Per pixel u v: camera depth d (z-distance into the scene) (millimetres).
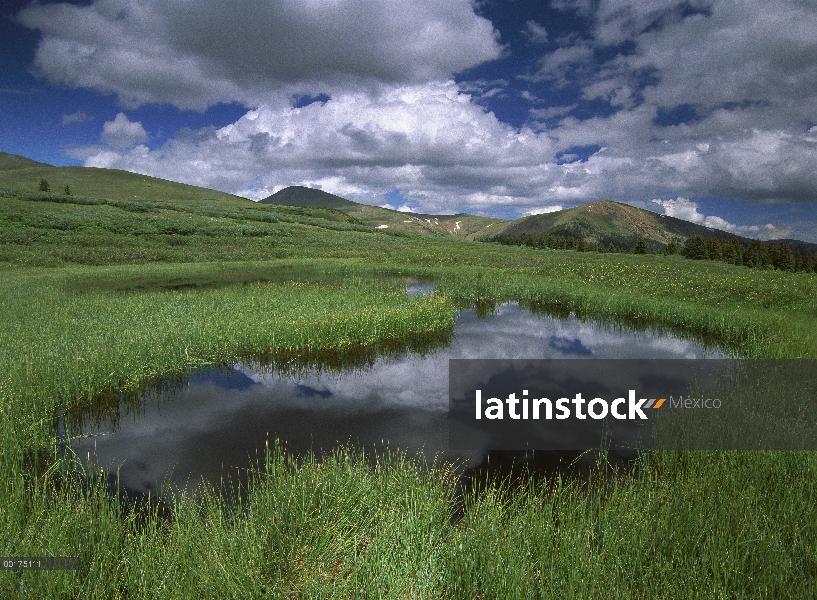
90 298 15648
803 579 3008
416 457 5719
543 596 2934
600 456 5711
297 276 25047
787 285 19047
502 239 142750
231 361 9867
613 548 3377
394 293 17672
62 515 3812
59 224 43375
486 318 15164
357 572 3201
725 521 3654
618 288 19359
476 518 3787
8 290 16922
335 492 4090
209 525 3906
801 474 4348
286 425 6719
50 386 7320
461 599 3047
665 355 10578
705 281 20438
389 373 9242
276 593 3070
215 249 39438
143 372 8547
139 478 5203
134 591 3164
